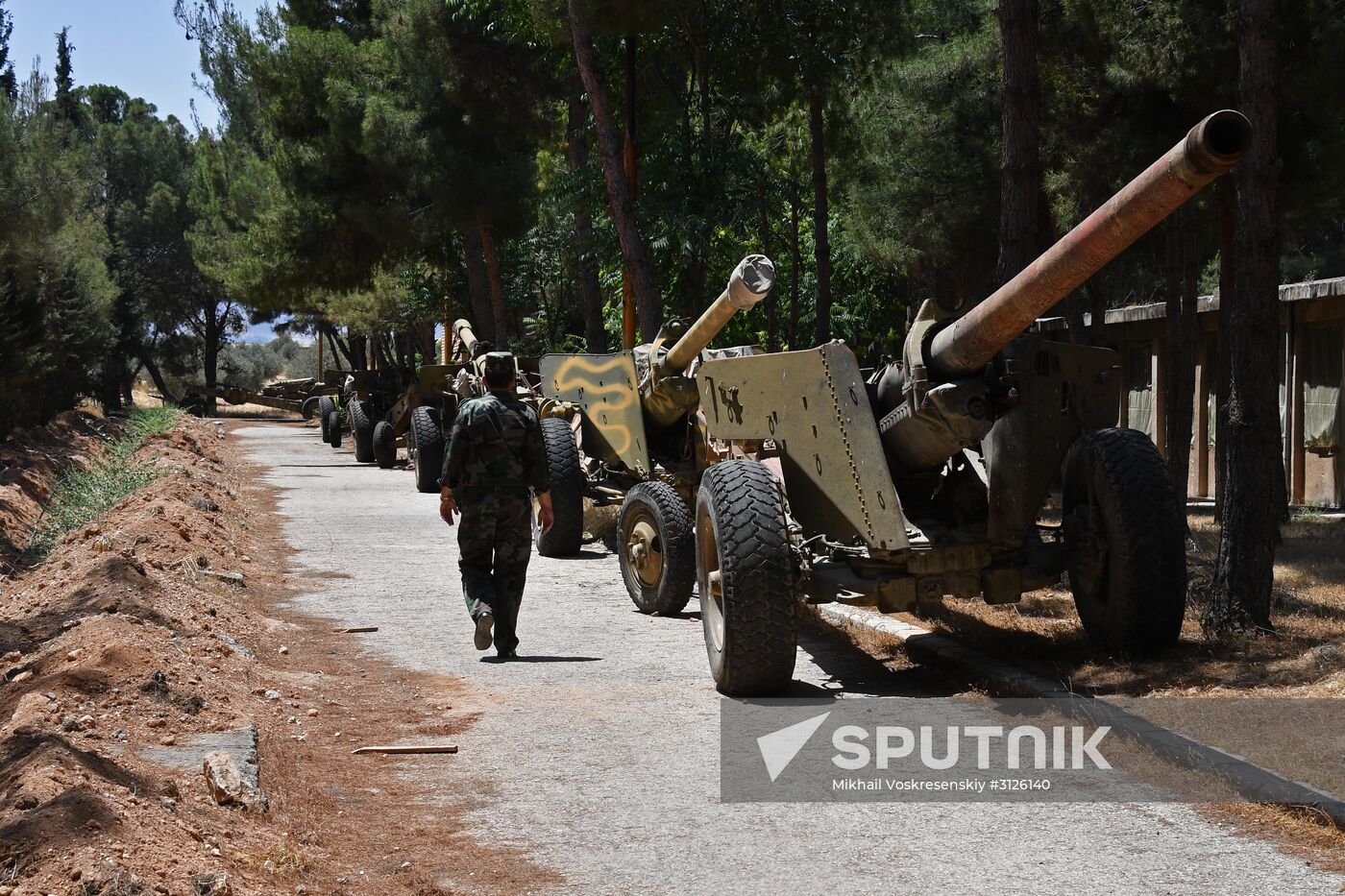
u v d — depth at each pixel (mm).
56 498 36844
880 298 61438
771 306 50688
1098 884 9992
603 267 44625
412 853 10867
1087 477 16422
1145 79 29531
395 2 60906
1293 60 26859
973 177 37750
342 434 83750
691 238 40594
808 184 53719
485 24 54812
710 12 40562
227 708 14305
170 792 10914
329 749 13859
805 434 17062
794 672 17312
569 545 28766
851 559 16703
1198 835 11000
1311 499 41281
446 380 47000
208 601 20438
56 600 19156
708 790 12422
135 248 130625
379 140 60094
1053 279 13156
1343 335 39375
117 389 105500
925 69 37594
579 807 12008
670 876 10305
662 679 17047
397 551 29500
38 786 9961
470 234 65500
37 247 44906
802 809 11867
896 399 16641
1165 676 15141
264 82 65125
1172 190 11445
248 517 34812
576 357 29828
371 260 69375
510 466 18234
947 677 16719
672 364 25969
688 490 26344
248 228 82000
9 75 63219
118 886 8523
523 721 14969
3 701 14102
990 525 16406
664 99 48031
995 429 16328
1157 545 15656
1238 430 17109
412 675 17359
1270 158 17125
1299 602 19719
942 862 10516
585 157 50219
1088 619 16875
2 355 50250
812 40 41375
